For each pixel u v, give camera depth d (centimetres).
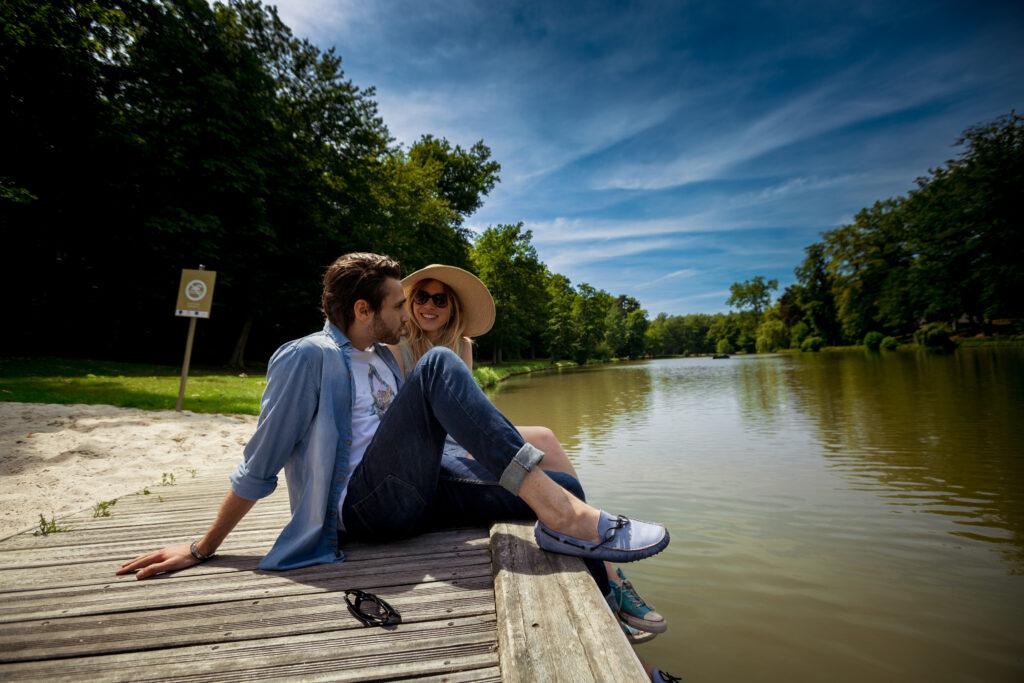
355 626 141
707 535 423
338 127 2108
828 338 6869
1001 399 1130
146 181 1515
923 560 362
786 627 278
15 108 1274
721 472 637
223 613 150
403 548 193
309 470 179
